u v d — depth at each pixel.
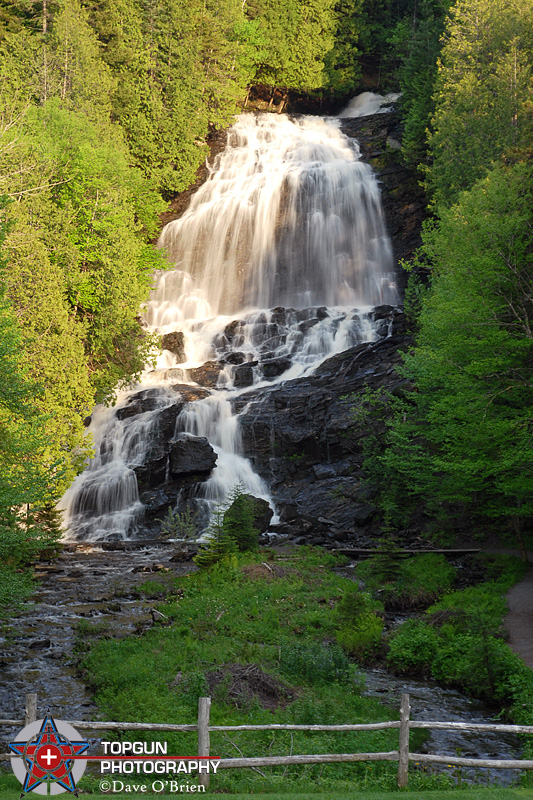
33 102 53.44
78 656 19.34
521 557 30.05
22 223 38.62
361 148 73.56
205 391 48.03
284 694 16.56
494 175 30.22
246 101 84.19
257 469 43.88
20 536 18.61
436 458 31.86
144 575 30.02
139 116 64.56
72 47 58.59
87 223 46.47
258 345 53.69
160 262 56.97
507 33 47.59
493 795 10.47
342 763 12.97
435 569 29.03
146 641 20.27
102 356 47.16
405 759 11.50
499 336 26.53
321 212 63.47
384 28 91.50
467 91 47.00
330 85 86.50
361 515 37.59
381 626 21.91
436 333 30.80
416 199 63.28
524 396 28.00
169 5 67.75
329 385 46.62
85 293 45.66
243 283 61.66
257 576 27.86
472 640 18.88
